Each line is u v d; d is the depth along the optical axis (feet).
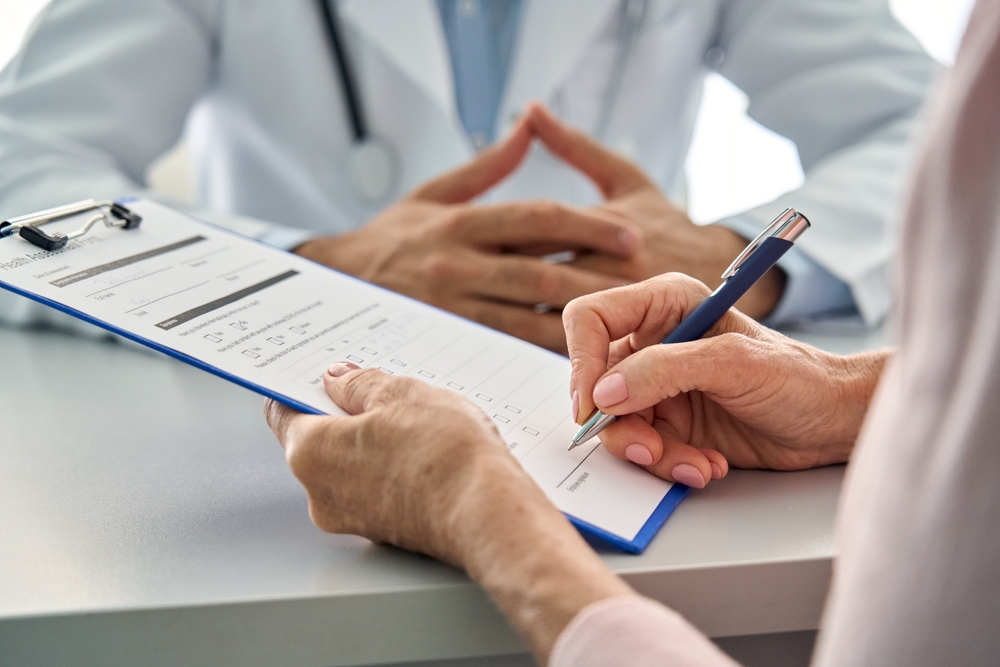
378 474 1.14
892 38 3.52
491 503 1.02
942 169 0.74
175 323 1.40
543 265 2.19
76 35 3.18
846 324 2.53
